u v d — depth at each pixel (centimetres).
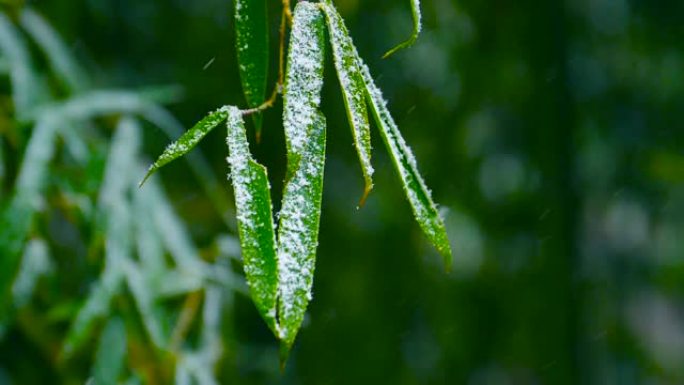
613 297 279
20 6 172
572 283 253
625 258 280
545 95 250
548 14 249
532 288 254
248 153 83
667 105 268
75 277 192
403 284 256
